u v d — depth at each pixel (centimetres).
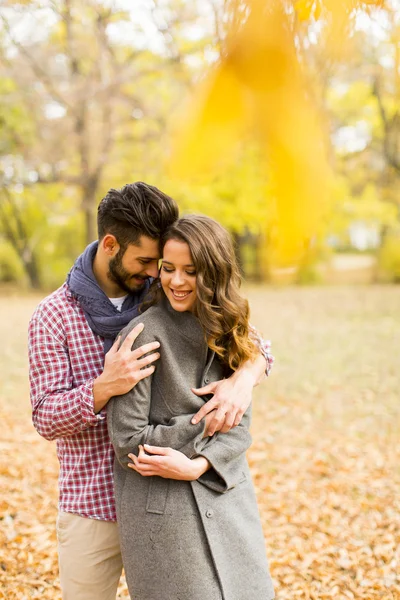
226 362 191
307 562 345
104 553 192
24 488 425
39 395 185
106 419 186
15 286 1842
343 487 449
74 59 1011
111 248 186
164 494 178
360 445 544
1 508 390
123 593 305
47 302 192
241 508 189
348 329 1102
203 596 175
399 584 325
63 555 195
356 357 888
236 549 182
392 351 924
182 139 36
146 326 180
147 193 179
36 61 1038
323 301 1440
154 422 183
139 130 1062
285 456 514
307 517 401
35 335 189
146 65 958
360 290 1636
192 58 120
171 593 175
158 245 182
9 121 1192
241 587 181
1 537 354
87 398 175
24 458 483
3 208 1692
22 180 1356
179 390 181
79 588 194
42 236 1758
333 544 366
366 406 663
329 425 602
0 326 1087
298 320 1194
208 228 172
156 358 178
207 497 181
